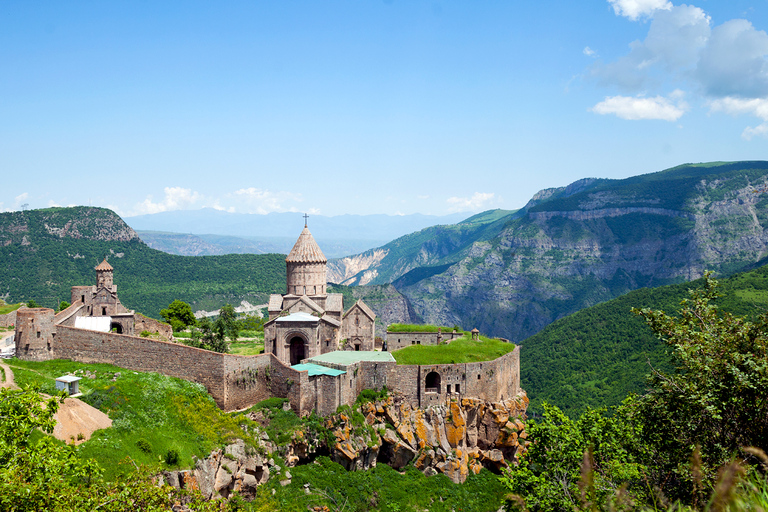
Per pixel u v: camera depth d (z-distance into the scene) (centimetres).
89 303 10100
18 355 7400
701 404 3731
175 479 5494
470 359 9338
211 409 6856
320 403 7750
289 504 6656
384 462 8394
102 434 5534
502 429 8919
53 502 3419
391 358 8862
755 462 3566
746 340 4150
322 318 9594
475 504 7975
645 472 4588
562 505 4634
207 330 10388
